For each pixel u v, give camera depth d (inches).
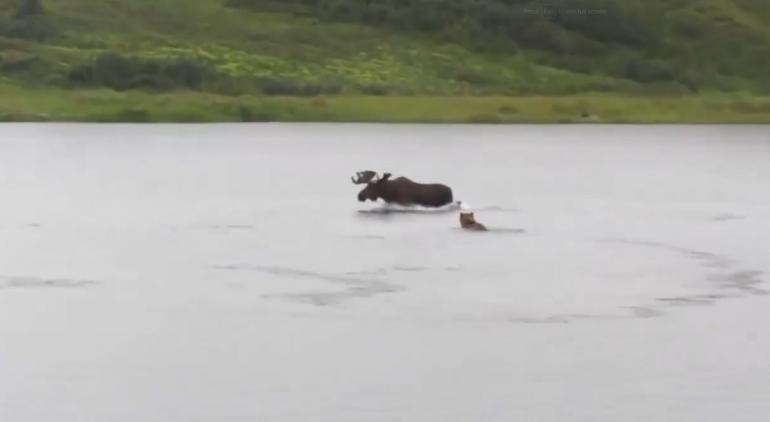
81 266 2869.1
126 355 2041.1
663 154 7839.6
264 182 5196.9
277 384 1870.1
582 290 2593.5
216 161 6673.2
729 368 1964.8
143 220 3747.5
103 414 1726.1
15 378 1908.2
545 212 4005.9
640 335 2188.7
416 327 2231.8
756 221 3816.4
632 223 3740.2
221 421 1695.4
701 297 2532.0
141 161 6653.5
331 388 1847.9
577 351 2066.9
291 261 2930.6
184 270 2810.0
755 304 2456.9
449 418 1699.1
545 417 1706.4
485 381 1886.1
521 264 2918.3
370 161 6761.8
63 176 5565.9
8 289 2591.0
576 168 6314.0
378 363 1994.3
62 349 2081.7
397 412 1728.6
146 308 2402.8
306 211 3973.9
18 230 3506.4
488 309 2399.1
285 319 2299.5
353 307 2411.4
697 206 4276.6
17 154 7204.7
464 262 2925.7
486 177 5629.9
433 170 6087.6
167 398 1802.4
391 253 3065.9
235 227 3570.4
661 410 1739.7
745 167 6471.5
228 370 1953.7
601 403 1775.3
